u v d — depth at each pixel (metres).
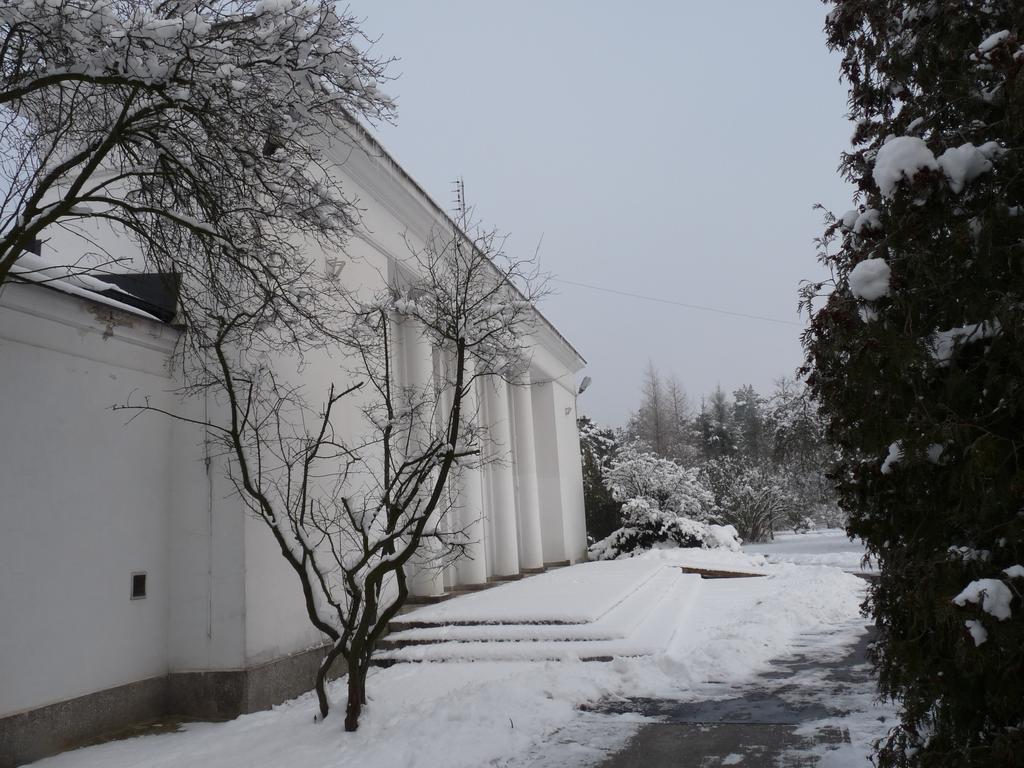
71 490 7.16
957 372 3.79
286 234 8.59
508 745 6.25
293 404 8.88
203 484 8.28
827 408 4.64
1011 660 3.46
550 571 20.55
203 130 6.55
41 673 6.64
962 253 3.77
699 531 26.05
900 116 4.38
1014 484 3.50
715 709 7.14
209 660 7.98
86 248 9.61
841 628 11.35
